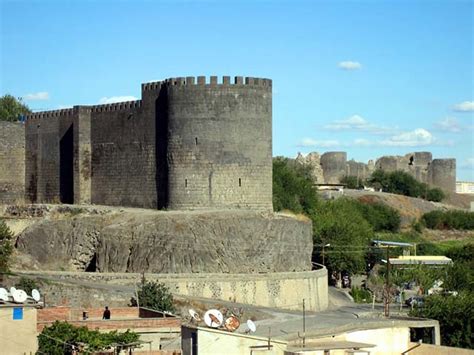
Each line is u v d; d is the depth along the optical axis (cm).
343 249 15212
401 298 12756
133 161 13338
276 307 11138
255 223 12138
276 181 16538
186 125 12494
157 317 7900
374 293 13588
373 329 7156
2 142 14888
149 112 13125
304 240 12538
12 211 14062
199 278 11181
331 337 6925
